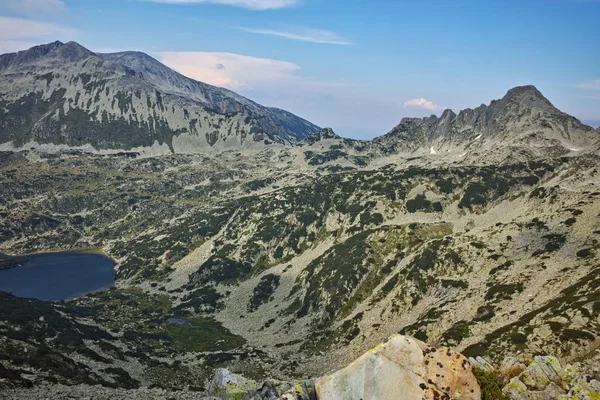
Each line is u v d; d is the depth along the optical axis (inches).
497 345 3705.7
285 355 5433.1
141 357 4992.6
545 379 1419.8
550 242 5797.2
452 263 6181.1
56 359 3880.4
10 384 2928.2
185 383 4291.3
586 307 3690.9
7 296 6437.0
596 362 2397.9
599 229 5634.8
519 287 4913.9
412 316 5531.5
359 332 5610.2
